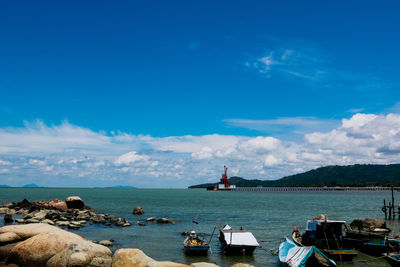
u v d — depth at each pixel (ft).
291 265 91.91
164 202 436.76
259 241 148.25
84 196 615.98
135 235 157.69
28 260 71.46
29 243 73.77
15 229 84.99
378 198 613.93
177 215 258.37
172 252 124.36
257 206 369.71
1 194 641.81
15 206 258.98
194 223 208.54
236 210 310.04
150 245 135.44
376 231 139.33
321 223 119.55
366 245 118.52
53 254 71.10
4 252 77.51
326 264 90.58
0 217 202.49
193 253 121.08
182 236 158.20
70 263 68.18
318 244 115.75
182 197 623.36
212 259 115.96
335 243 115.96
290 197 654.94
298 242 122.62
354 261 111.75
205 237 159.94
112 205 362.12
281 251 106.11
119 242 139.44
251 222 216.74
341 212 298.76
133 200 478.18
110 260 71.31
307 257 92.43
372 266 106.42
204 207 347.15
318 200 526.98
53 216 192.34
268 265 109.40
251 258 117.80
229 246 121.39
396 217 266.16
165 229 179.73
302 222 217.56
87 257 69.51
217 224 204.64
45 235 75.20
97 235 154.30
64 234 76.64
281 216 255.70
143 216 246.47
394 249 116.78
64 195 629.92
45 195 617.62
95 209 300.81
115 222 196.65
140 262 67.62
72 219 198.90
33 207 230.07
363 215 273.95
